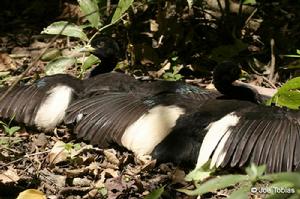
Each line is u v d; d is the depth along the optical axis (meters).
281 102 10.18
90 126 10.39
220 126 9.05
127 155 9.96
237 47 14.29
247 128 8.88
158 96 10.47
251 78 13.94
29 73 13.83
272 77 13.84
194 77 13.91
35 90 11.17
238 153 8.69
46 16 17.25
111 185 9.28
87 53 14.23
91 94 11.01
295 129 8.78
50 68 12.69
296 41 15.59
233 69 11.01
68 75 11.56
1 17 17.30
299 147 8.57
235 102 9.78
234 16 15.69
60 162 9.98
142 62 14.15
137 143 9.90
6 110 10.98
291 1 17.89
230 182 5.15
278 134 8.73
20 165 10.02
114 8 15.19
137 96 10.66
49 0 17.88
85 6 12.73
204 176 8.80
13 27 16.67
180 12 15.12
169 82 11.20
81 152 10.20
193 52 14.73
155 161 9.59
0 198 9.05
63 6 17.17
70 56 13.65
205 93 11.22
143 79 12.80
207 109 9.73
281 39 15.39
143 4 14.90
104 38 12.62
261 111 9.20
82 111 10.57
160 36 14.74
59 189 9.29
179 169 9.41
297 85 9.88
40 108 10.91
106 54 12.48
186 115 9.80
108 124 10.28
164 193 8.96
